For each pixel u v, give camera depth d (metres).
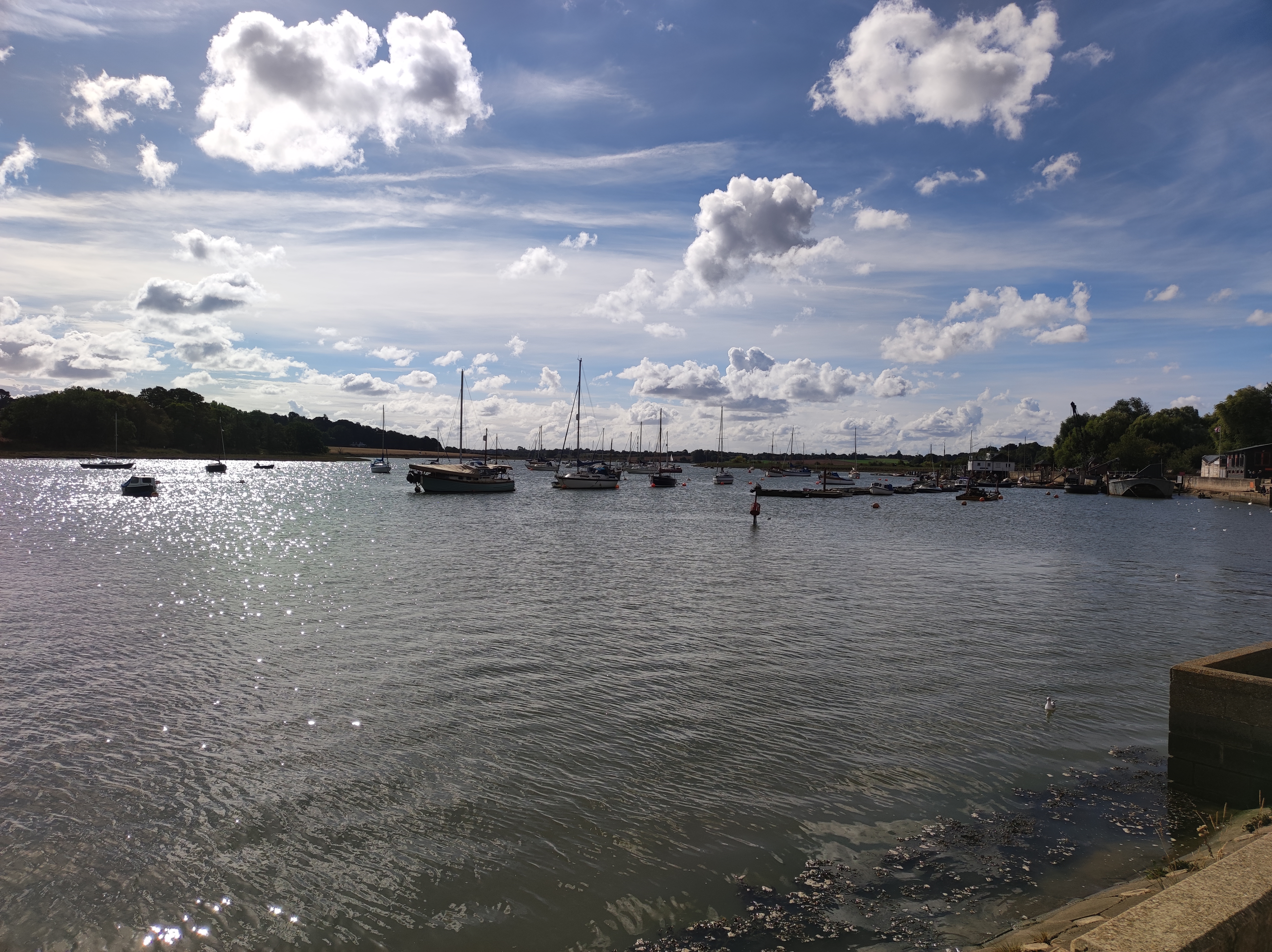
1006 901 9.09
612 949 8.35
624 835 10.73
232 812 11.37
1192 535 61.09
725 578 34.31
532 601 27.42
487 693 16.69
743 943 8.38
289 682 17.42
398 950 8.39
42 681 17.38
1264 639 22.72
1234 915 4.51
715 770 12.82
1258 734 11.06
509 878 9.70
